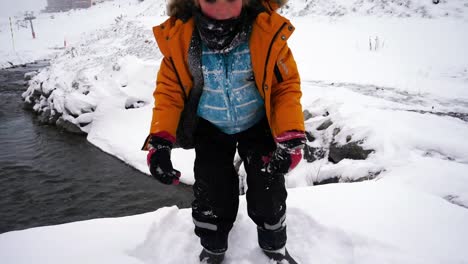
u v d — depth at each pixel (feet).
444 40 34.78
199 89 6.31
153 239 7.79
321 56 33.60
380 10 45.83
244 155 6.84
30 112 41.06
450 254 6.83
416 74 27.43
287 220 8.27
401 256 6.82
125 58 37.55
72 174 24.68
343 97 21.54
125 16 101.91
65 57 59.93
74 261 6.97
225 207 6.73
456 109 19.92
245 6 5.80
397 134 15.46
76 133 32.71
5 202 21.45
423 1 44.50
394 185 9.55
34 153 28.68
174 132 6.31
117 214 19.81
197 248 7.65
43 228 8.09
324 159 17.75
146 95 31.73
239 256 7.35
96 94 34.40
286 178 17.52
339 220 7.96
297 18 50.29
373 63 30.66
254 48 5.87
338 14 48.21
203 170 6.69
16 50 97.55
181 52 6.04
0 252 7.24
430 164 13.23
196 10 5.84
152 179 23.35
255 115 6.59
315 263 7.06
